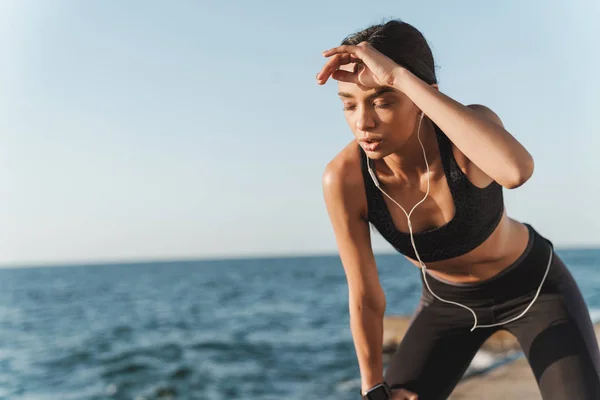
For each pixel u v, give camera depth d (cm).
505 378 497
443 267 248
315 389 1140
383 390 241
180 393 1238
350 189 227
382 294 238
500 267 247
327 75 201
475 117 185
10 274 14138
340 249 237
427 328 262
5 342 2350
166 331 2480
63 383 1451
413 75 188
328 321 2669
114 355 1847
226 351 1816
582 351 230
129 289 6191
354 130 202
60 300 4838
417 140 212
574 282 257
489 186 219
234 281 7156
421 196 223
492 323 255
